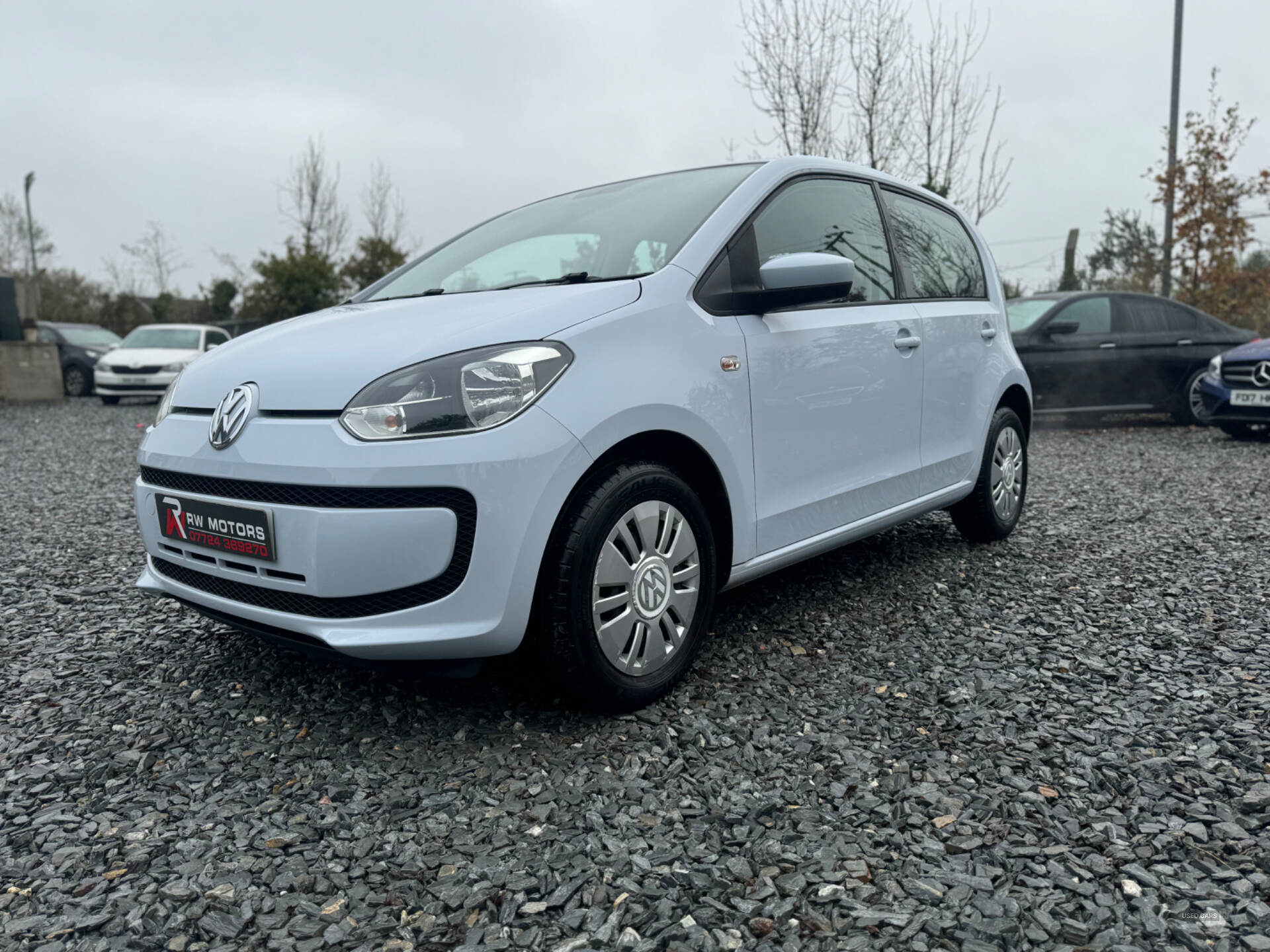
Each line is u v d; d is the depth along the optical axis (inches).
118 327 1519.4
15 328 677.3
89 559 175.5
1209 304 627.5
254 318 1164.5
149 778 87.5
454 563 85.7
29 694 108.7
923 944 62.2
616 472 94.0
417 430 84.2
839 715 98.6
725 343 106.3
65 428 461.7
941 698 102.5
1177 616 130.6
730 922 64.9
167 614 139.0
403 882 70.0
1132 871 69.2
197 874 71.5
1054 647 118.5
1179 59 604.4
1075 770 85.7
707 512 108.9
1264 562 158.9
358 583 84.9
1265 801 79.2
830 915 65.5
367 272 1117.1
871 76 504.4
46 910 67.4
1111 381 369.1
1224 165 608.1
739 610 134.4
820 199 130.3
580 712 99.4
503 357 87.4
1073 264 863.1
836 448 124.4
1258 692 103.3
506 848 74.2
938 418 148.2
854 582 147.9
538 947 62.7
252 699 105.1
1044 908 65.6
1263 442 338.3
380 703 103.0
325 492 85.6
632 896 67.7
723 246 111.3
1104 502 218.1
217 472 93.1
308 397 89.0
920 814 78.4
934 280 153.9
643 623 98.1
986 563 160.1
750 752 89.9
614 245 116.0
